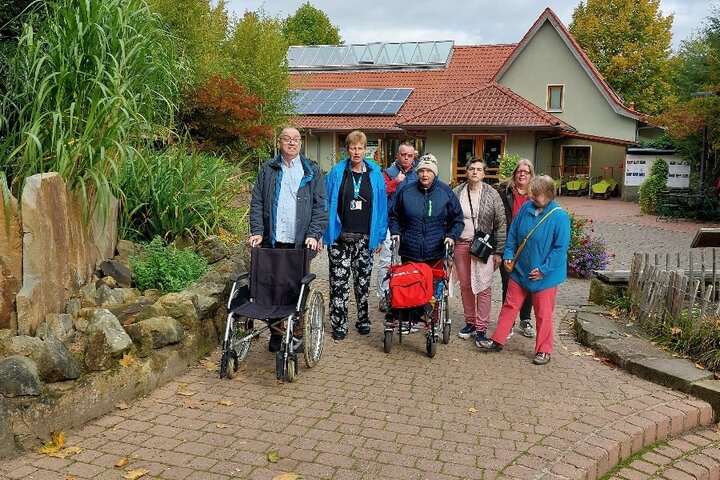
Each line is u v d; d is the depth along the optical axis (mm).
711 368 5215
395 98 28297
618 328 6391
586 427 4305
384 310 7410
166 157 7480
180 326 5137
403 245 6031
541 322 5645
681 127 19062
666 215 19750
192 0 12391
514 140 23234
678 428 4578
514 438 4109
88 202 5266
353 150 6004
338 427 4215
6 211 4223
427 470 3666
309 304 5168
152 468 3598
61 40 5172
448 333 6148
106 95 4895
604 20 40531
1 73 6188
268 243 5598
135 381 4551
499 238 6078
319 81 32188
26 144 4855
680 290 5906
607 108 28125
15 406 3744
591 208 22984
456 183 23547
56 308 4684
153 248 6258
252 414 4383
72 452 3738
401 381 5129
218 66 13477
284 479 3504
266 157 14125
